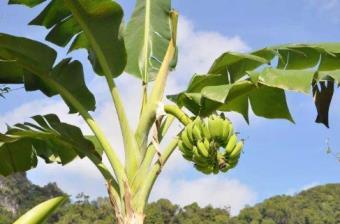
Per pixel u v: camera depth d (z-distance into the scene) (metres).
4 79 4.91
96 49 4.55
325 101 4.85
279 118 4.91
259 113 4.93
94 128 4.49
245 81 4.28
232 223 62.84
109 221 45.44
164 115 4.21
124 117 4.30
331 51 4.45
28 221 3.32
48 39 4.98
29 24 4.84
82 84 4.74
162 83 4.46
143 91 4.48
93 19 4.37
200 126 3.65
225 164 3.59
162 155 4.15
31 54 4.57
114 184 4.27
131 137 4.23
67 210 46.59
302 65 4.79
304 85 3.91
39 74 4.70
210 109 4.13
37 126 4.80
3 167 5.32
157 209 57.00
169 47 4.62
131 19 5.27
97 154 4.59
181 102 4.32
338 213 66.56
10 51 4.54
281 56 4.59
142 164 4.17
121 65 4.57
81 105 4.70
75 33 4.96
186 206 59.06
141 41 5.15
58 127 4.62
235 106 4.92
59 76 4.71
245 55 4.32
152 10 5.30
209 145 3.58
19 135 4.63
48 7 4.70
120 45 4.52
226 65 4.57
